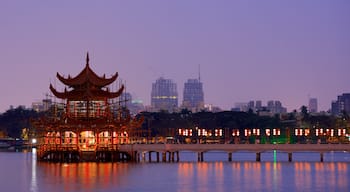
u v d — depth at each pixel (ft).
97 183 591.78
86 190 548.31
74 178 629.92
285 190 549.13
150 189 553.23
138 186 572.10
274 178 635.66
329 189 555.28
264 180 618.44
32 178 637.30
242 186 572.92
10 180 627.05
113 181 604.90
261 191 543.80
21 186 579.48
